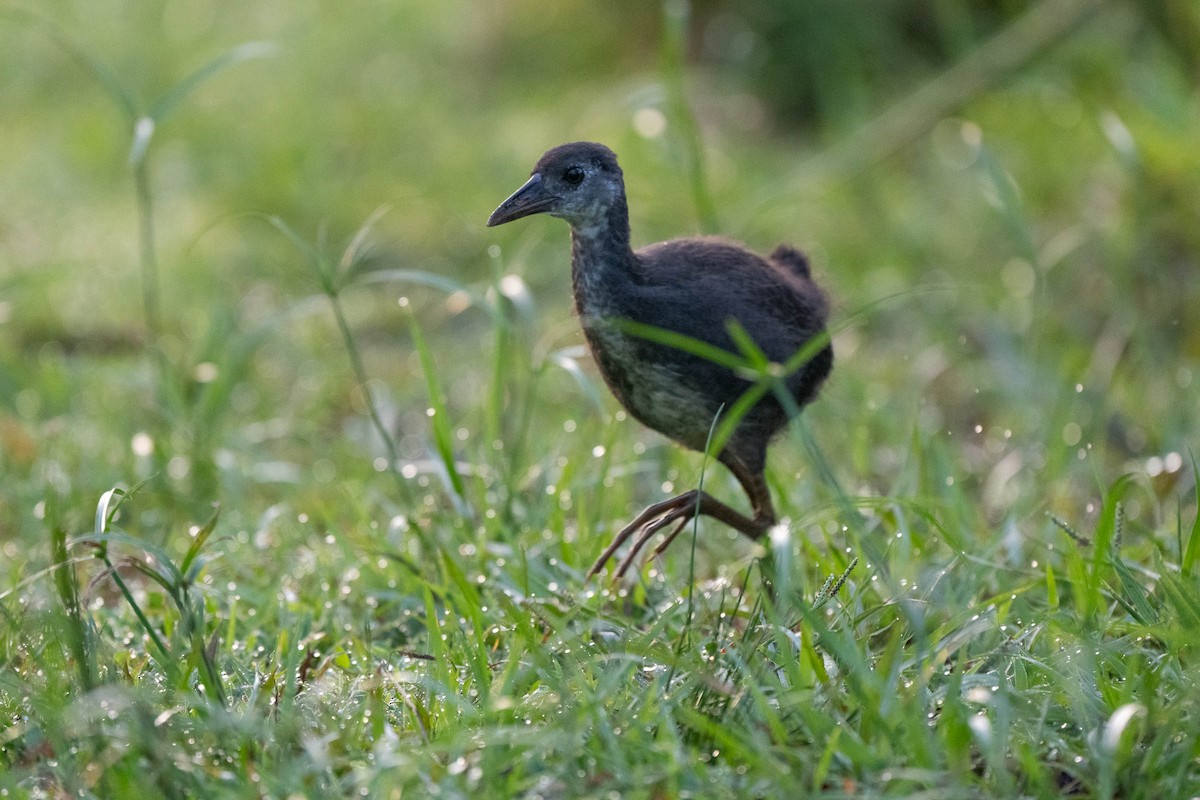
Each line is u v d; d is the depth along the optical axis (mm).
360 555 9539
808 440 7531
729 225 15805
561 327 10719
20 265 15469
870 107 18109
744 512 10234
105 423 12078
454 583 8492
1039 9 16719
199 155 18891
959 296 14453
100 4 24484
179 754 6520
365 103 20250
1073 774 6582
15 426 12031
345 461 11781
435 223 16750
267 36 22953
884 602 7992
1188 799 6383
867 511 9617
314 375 13766
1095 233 14266
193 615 7523
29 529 10094
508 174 17703
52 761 6805
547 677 7062
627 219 8906
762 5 19125
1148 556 9000
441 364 14031
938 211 16266
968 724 6434
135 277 15688
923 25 18781
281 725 6703
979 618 7809
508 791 6266
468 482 10945
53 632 7375
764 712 6617
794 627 8031
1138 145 14719
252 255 16375
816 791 6195
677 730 6898
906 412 12578
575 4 21438
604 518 10023
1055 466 10664
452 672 7516
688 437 9070
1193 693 6625
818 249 15352
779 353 8992
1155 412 12031
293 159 18141
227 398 11859
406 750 6539
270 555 9641
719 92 19062
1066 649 7289
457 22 22672
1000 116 17453
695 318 8727
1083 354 13078
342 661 7949
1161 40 17141
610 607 8867
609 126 18609
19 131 20000
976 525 10305
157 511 10414
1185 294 13703
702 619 8367
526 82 20797
